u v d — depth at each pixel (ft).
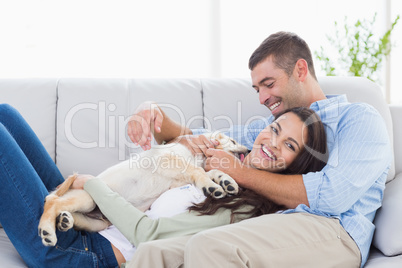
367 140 4.03
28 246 3.57
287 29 8.65
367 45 8.05
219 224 3.81
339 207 3.85
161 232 3.66
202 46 8.39
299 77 4.73
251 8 8.52
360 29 8.72
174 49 8.32
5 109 4.44
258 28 8.57
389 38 8.50
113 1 8.04
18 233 3.54
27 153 4.39
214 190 4.02
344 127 4.25
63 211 3.62
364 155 3.97
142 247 3.21
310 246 3.46
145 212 4.17
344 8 8.71
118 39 8.13
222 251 2.94
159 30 8.25
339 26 8.71
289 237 3.38
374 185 4.19
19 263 3.69
